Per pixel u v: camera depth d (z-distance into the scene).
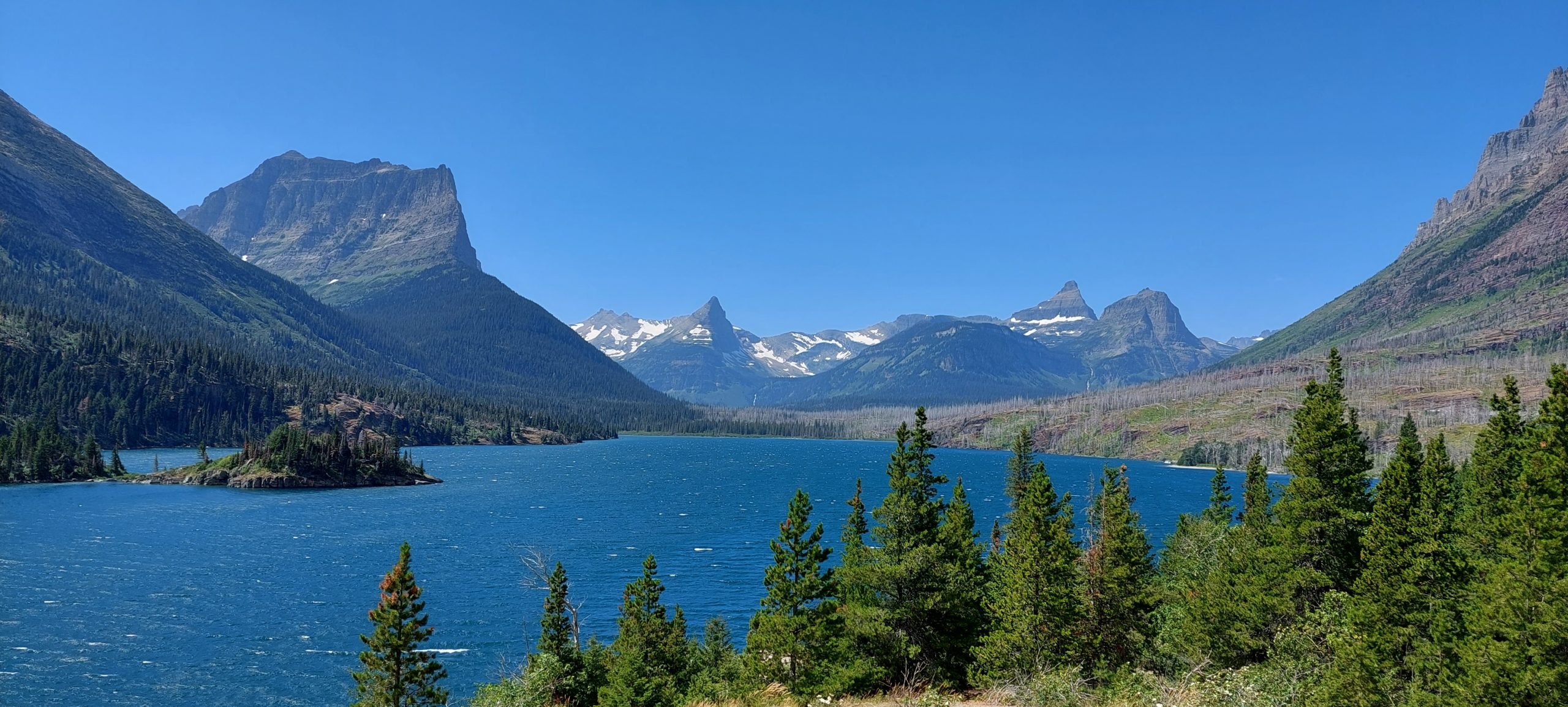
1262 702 35.09
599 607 96.06
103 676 66.94
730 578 112.81
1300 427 48.97
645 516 173.25
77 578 97.75
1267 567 48.41
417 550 124.75
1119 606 53.50
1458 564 36.00
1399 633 35.53
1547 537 30.17
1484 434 46.53
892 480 53.31
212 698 63.59
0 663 68.38
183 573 102.62
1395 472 38.00
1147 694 39.06
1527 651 29.77
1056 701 40.06
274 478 199.00
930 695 40.59
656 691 53.97
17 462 198.00
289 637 78.81
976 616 52.84
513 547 130.75
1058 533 50.91
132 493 180.25
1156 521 170.12
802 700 47.19
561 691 55.84
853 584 53.50
